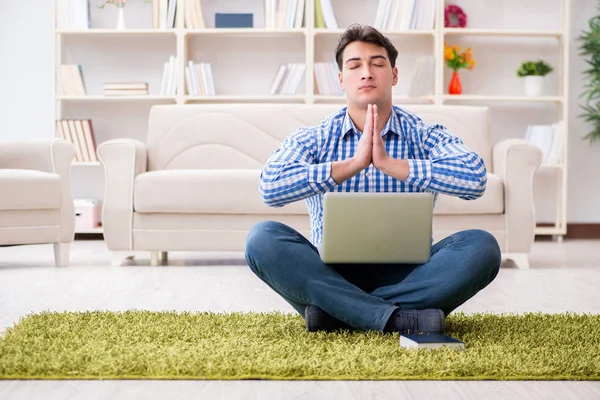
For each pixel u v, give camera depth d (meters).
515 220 3.98
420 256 1.94
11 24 5.81
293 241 2.02
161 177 3.96
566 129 5.49
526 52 5.87
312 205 2.17
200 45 5.85
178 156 4.54
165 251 4.15
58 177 3.98
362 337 1.94
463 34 5.67
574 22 5.84
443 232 4.01
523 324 2.22
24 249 4.96
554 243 5.42
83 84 5.59
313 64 5.54
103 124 5.86
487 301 2.87
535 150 4.00
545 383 1.62
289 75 5.56
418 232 1.92
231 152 4.54
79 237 5.71
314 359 1.73
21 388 1.58
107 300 2.86
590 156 5.85
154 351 1.82
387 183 2.12
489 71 5.87
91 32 5.57
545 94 5.88
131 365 1.69
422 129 2.16
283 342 1.90
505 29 5.71
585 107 5.84
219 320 2.24
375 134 1.97
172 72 5.57
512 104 5.88
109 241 4.03
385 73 2.08
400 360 1.72
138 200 3.97
